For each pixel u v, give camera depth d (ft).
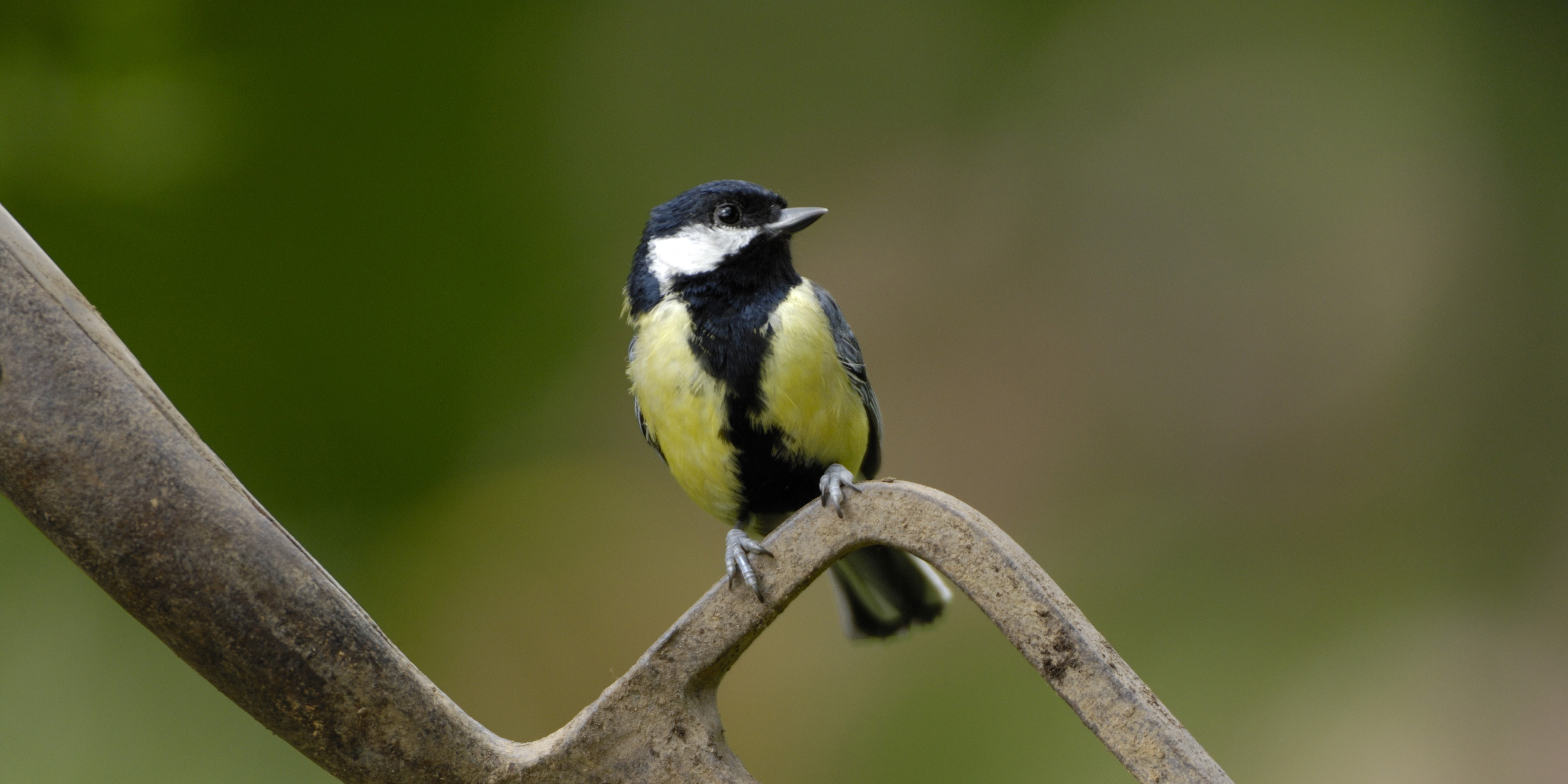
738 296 11.58
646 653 11.29
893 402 13.35
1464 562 12.59
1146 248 13.69
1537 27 13.50
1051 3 14.25
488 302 13.66
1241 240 13.69
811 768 12.10
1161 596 12.39
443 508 13.03
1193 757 10.55
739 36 14.17
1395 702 12.10
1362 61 13.83
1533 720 12.09
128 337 12.53
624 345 13.58
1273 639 12.18
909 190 14.01
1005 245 13.87
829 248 13.87
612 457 13.26
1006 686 12.12
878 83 14.24
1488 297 13.32
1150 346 13.51
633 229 13.88
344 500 13.06
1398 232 13.42
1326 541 12.91
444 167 13.70
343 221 13.35
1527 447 12.98
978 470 13.12
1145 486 13.10
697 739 11.29
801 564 11.29
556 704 12.12
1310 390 13.37
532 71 13.89
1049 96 14.15
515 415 13.46
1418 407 13.21
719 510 11.62
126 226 12.19
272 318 13.14
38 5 12.07
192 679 12.03
